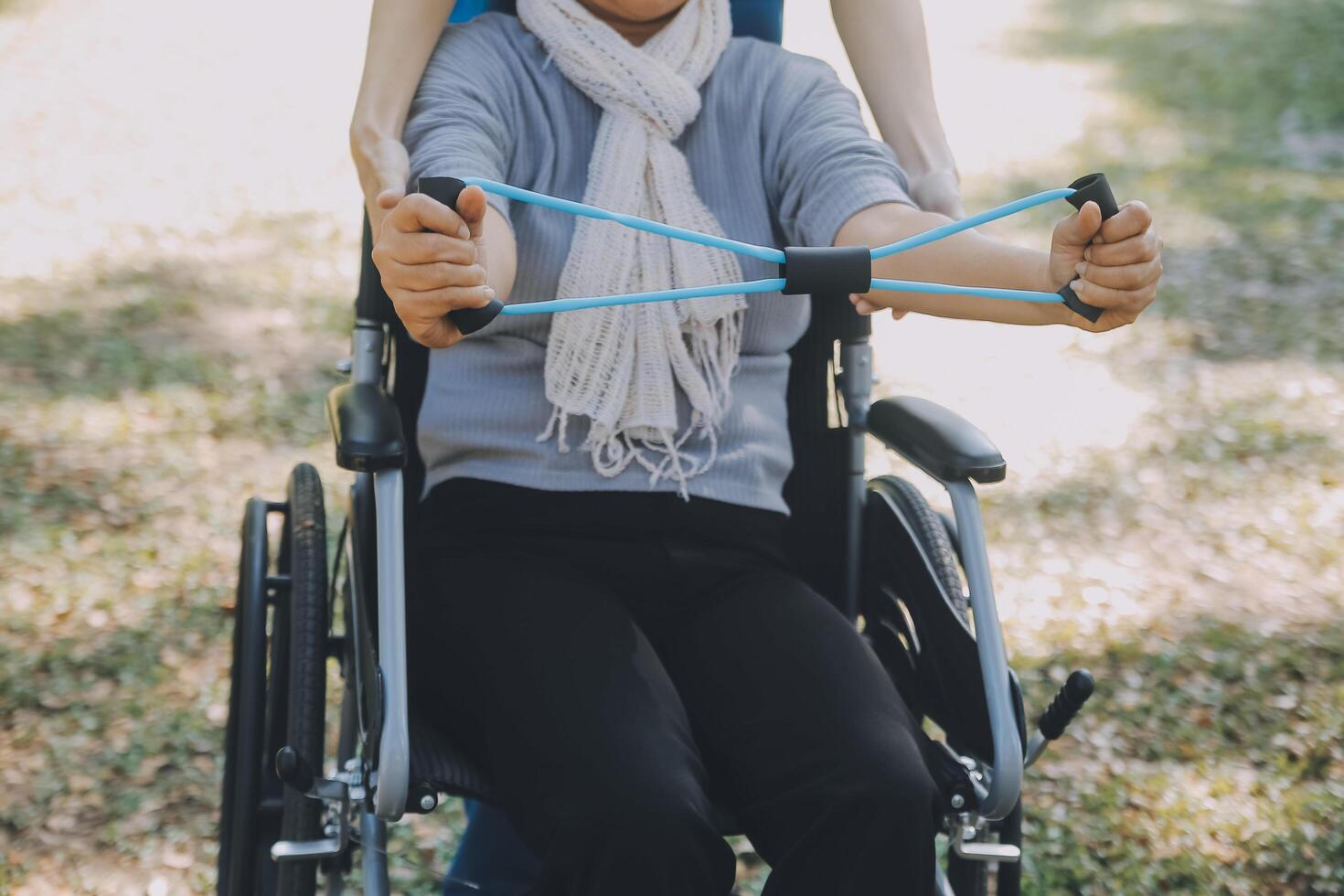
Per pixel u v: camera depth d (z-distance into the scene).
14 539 3.31
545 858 1.32
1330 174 6.85
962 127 7.99
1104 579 3.33
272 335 4.76
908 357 4.83
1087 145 7.50
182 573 3.19
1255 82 8.59
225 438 3.95
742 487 1.67
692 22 1.73
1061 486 3.85
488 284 1.49
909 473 3.91
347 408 1.52
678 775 1.34
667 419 1.62
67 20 10.03
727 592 1.62
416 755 1.41
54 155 7.03
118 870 2.26
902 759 1.38
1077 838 2.37
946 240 1.54
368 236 1.74
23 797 2.42
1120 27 10.34
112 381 4.29
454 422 1.64
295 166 7.00
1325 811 2.41
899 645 1.78
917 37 1.88
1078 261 1.41
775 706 1.46
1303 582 3.33
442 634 1.52
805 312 1.78
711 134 1.74
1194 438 4.14
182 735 2.61
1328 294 5.27
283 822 1.62
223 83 8.63
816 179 1.68
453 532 1.64
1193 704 2.79
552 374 1.61
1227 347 4.82
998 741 1.46
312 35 9.95
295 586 1.68
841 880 1.35
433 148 1.57
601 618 1.50
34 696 2.71
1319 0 10.50
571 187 1.69
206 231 5.95
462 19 1.89
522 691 1.41
